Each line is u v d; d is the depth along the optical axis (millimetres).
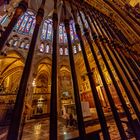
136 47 2631
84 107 5656
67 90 18781
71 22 18938
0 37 824
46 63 18484
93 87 1254
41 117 13359
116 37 2521
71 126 5480
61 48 18953
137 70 2047
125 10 3295
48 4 16906
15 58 16359
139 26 2992
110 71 1684
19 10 1047
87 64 1433
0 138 5371
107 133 969
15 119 649
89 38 1902
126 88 1627
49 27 19469
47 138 4895
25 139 4902
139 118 1340
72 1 2301
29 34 16578
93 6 2658
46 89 20203
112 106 1275
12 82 19812
